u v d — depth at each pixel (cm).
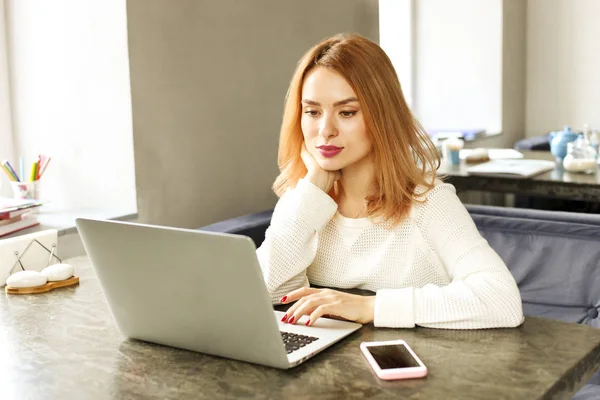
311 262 167
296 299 153
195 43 286
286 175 177
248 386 113
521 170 342
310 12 346
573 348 126
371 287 167
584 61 569
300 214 164
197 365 123
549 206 462
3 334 141
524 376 114
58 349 133
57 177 285
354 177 168
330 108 155
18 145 293
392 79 159
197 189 293
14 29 285
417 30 546
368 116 155
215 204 303
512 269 216
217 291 119
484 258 149
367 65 155
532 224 212
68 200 283
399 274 163
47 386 117
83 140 276
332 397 108
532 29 584
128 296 131
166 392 113
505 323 137
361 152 158
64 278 174
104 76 267
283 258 163
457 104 543
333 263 169
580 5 565
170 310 127
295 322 139
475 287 140
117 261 129
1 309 157
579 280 206
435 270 161
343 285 169
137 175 268
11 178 251
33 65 283
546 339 130
